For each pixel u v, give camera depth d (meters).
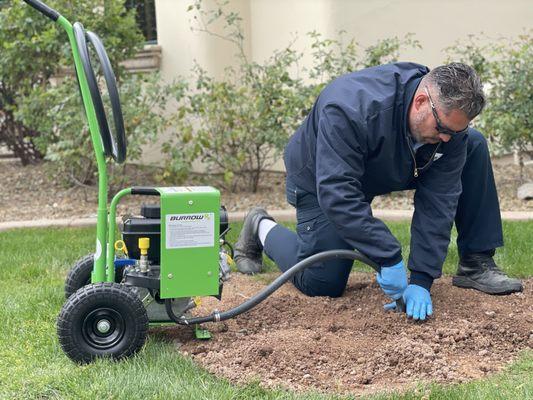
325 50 7.48
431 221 3.53
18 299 3.86
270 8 7.93
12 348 3.16
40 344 3.21
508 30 7.67
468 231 3.99
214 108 6.60
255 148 7.05
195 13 7.92
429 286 3.59
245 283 4.24
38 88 7.12
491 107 6.38
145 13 8.85
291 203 3.84
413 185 3.64
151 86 6.66
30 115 6.91
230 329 3.46
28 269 4.56
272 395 2.68
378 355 3.05
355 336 3.32
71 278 3.55
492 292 3.90
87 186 7.02
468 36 7.45
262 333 3.41
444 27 7.65
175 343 3.25
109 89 2.85
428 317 3.50
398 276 3.26
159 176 6.76
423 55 7.67
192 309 3.73
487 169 3.89
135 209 6.51
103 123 2.91
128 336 2.97
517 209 6.17
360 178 3.47
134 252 3.13
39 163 8.87
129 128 6.51
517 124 6.39
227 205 6.60
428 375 2.90
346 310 3.70
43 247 5.18
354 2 7.43
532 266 4.39
